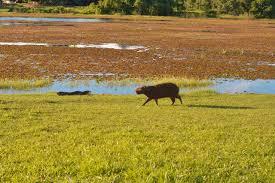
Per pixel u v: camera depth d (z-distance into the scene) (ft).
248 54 157.89
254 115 55.52
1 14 382.01
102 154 29.45
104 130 40.93
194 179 23.53
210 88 98.84
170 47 174.81
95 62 131.03
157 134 38.86
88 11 431.02
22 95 75.61
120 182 23.20
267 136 40.27
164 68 123.65
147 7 424.05
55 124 44.34
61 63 127.34
